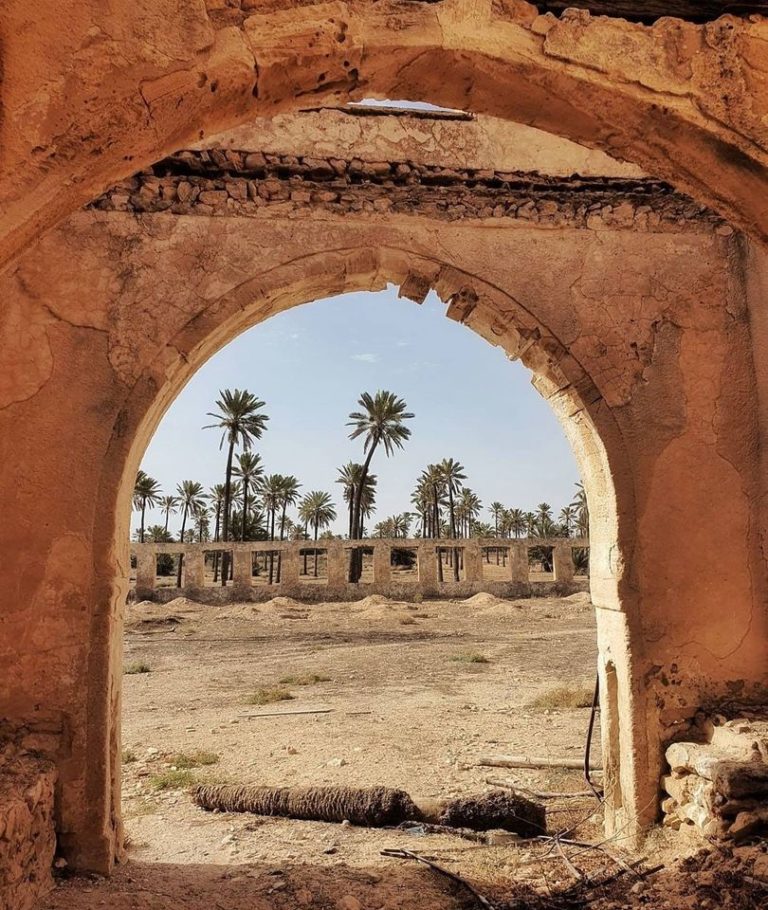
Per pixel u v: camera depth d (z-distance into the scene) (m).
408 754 7.22
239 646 17.44
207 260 5.09
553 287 5.42
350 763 6.92
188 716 9.36
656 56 2.82
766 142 2.83
